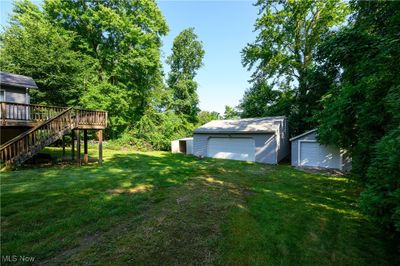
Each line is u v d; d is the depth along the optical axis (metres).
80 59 18.19
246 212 4.78
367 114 4.89
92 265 2.75
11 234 3.43
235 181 7.93
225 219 4.36
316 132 10.35
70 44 17.47
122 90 20.28
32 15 17.94
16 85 11.36
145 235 3.59
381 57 4.89
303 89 17.00
